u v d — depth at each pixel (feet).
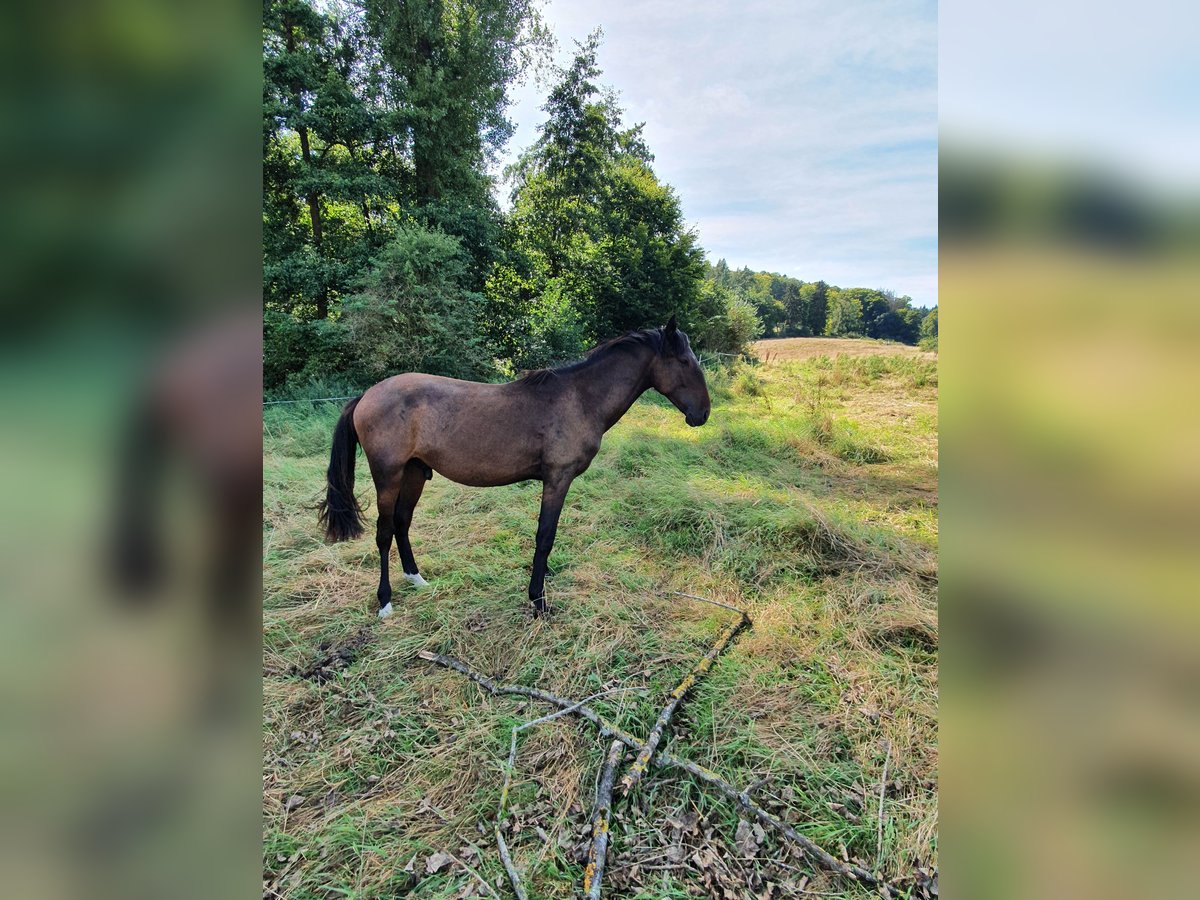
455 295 26.23
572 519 11.00
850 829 4.67
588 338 37.24
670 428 18.75
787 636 7.32
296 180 27.66
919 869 4.35
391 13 30.19
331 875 4.31
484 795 4.99
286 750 5.47
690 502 11.19
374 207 30.45
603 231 40.19
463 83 32.68
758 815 4.76
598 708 5.97
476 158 34.83
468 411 7.38
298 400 20.92
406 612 7.82
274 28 27.76
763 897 4.16
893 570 9.16
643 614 7.79
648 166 43.75
